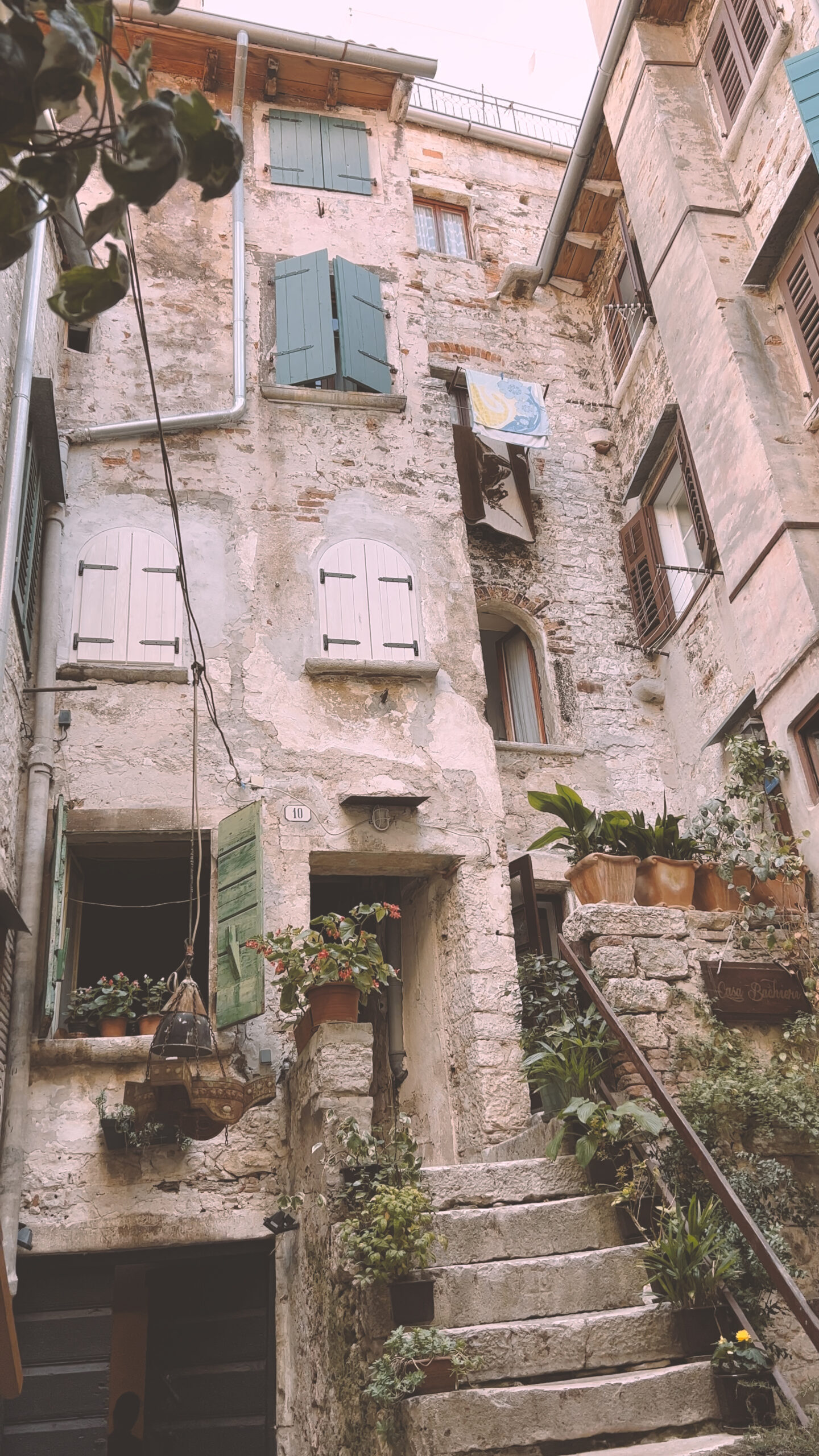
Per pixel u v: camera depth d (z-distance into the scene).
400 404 11.22
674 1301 5.21
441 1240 5.42
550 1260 5.51
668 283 11.31
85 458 10.21
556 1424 4.68
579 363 14.46
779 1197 6.20
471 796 9.73
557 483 13.49
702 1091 6.46
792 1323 5.76
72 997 8.35
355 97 13.04
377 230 12.41
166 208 11.75
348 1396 5.42
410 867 9.60
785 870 8.02
